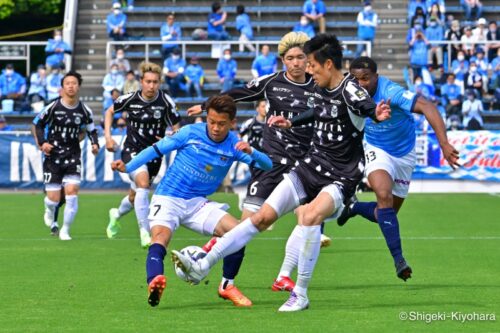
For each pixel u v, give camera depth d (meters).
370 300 16.86
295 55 19.48
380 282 19.25
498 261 22.89
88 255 24.22
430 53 58.91
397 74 61.59
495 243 27.14
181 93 58.25
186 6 66.00
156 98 26.16
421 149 49.59
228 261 16.30
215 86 59.12
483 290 18.08
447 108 56.03
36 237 29.25
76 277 19.98
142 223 25.23
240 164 49.78
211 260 15.47
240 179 49.78
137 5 66.31
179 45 61.72
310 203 15.71
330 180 15.84
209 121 16.09
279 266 21.95
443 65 59.66
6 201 44.06
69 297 17.22
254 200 19.27
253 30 64.06
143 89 26.19
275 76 19.80
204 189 16.44
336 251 25.06
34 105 58.50
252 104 58.97
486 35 60.06
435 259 23.30
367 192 48.84
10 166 50.84
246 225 15.66
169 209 16.17
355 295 17.47
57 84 58.50
